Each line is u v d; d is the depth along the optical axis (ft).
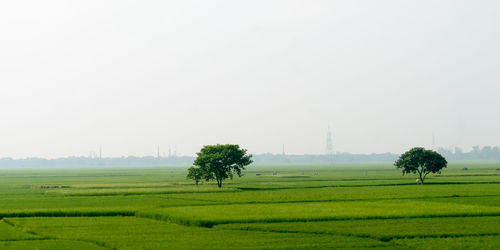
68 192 338.13
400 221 185.78
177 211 216.13
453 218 192.95
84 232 168.66
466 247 139.44
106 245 146.10
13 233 167.22
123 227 179.73
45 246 144.77
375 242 147.84
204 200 277.03
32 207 240.94
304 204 246.88
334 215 199.00
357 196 290.56
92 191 345.51
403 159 426.92
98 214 214.90
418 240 149.69
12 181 544.21
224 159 397.39
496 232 160.56
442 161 414.21
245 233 163.94
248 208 228.63
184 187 396.57
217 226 177.68
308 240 151.33
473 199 268.41
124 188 390.83
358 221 186.91
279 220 188.65
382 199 274.77
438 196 285.43
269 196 296.71
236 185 421.18
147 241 150.92
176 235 161.27
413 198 278.46
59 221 195.93
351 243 146.30
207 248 139.64
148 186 419.95
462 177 513.45
